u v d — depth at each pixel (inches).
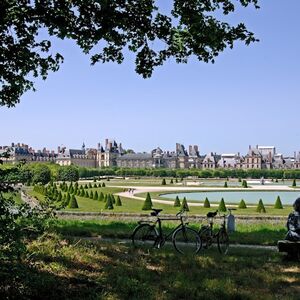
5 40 427.8
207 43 472.1
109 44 511.8
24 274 287.3
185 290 339.3
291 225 502.3
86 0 422.3
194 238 542.0
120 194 2116.1
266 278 393.1
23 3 406.3
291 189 2706.7
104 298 303.7
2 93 499.5
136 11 458.9
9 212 277.6
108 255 434.6
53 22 422.6
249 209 1430.9
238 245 617.0
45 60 471.5
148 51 508.4
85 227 755.4
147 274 381.1
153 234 537.3
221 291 341.1
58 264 366.0
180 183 3752.5
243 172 5644.7
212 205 1541.6
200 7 462.9
